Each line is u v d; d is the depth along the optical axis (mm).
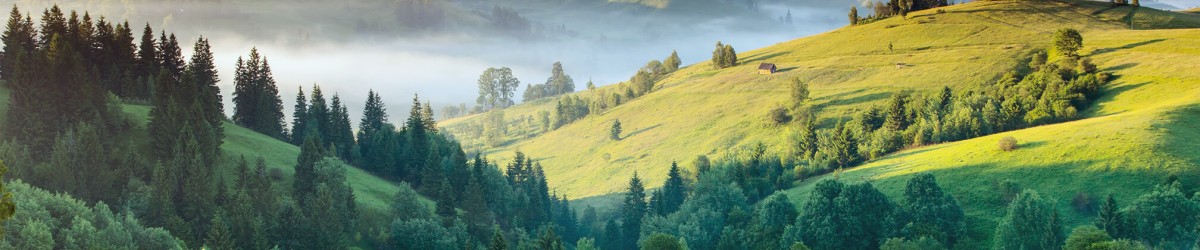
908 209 115688
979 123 164375
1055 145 132625
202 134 126500
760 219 126812
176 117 132375
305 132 178250
